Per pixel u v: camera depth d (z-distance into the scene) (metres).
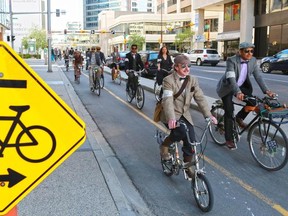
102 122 9.09
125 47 97.31
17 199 2.28
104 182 4.73
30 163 2.29
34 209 3.92
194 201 4.52
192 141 4.34
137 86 11.27
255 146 5.87
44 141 2.30
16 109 2.24
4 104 2.22
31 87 2.25
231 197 4.65
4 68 2.20
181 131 4.36
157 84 12.58
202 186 4.25
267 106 5.61
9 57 2.20
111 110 10.76
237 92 5.84
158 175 5.40
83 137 2.36
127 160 6.11
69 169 5.21
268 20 38.53
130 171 5.57
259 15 40.19
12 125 2.24
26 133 2.27
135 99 12.10
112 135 7.79
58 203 4.08
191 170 4.37
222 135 6.88
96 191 4.44
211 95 13.84
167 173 5.27
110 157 6.19
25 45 89.75
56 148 2.32
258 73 6.21
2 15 66.06
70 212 3.87
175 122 4.27
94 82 14.53
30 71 2.24
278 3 36.88
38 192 4.37
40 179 2.31
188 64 4.41
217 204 4.44
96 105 11.63
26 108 2.26
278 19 36.84
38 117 2.28
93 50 15.00
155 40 98.44
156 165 5.86
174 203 4.46
